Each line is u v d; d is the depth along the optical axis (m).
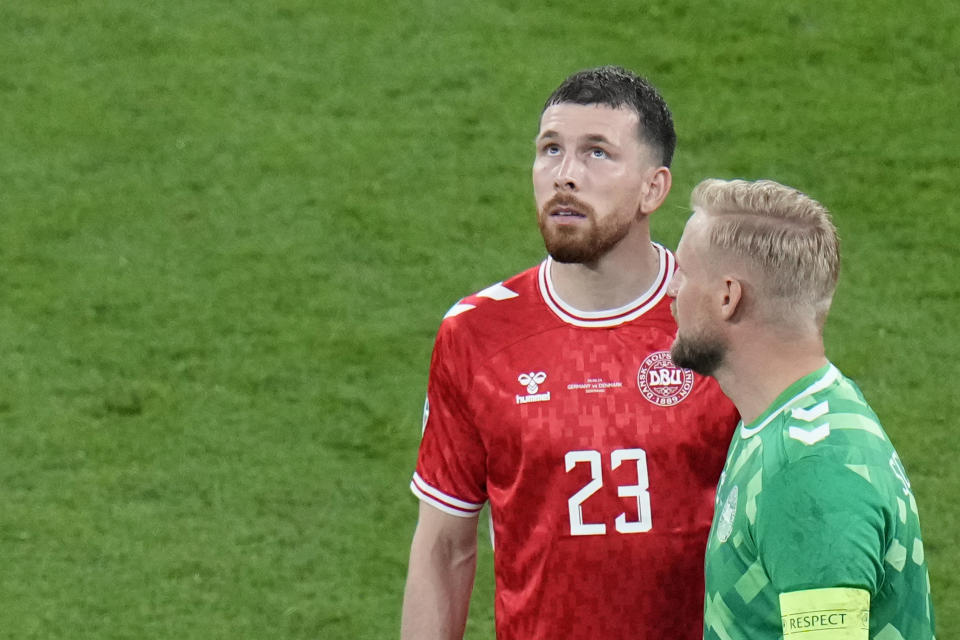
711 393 11.53
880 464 9.30
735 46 35.09
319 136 32.59
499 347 11.94
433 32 35.81
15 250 29.27
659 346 11.66
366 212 30.30
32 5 36.75
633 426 11.59
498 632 12.39
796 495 9.17
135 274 28.66
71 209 30.42
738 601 9.77
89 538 22.58
